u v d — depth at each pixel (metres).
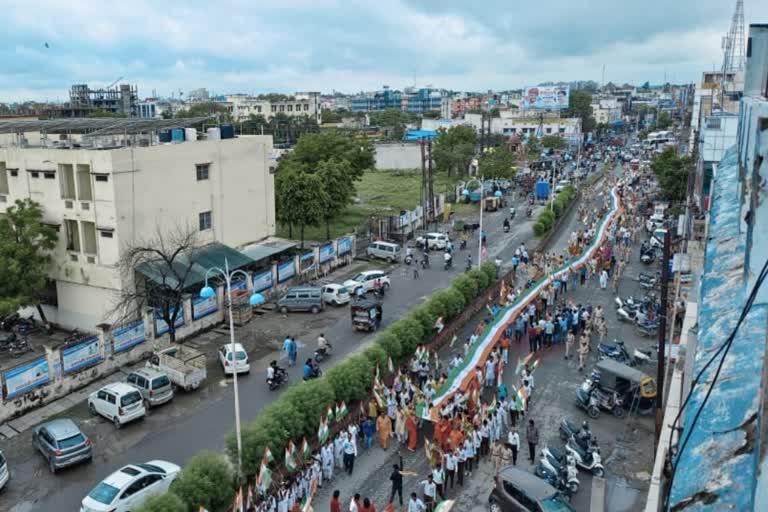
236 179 47.38
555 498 20.44
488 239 65.75
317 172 61.62
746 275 6.28
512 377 33.03
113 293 38.16
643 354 34.28
